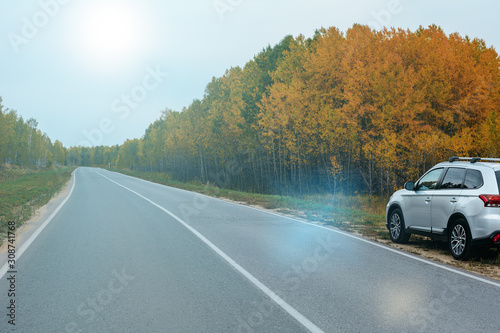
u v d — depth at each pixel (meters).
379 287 4.98
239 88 46.75
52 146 144.12
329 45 34.56
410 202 8.12
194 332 3.57
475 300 4.46
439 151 28.28
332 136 30.52
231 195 21.62
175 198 20.03
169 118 62.78
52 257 6.79
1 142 62.12
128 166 121.00
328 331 3.58
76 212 13.84
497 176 6.42
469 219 6.47
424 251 7.64
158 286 5.05
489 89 33.00
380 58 33.09
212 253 7.07
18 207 15.30
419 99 29.97
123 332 3.58
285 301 4.44
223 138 46.09
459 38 37.72
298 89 33.78
